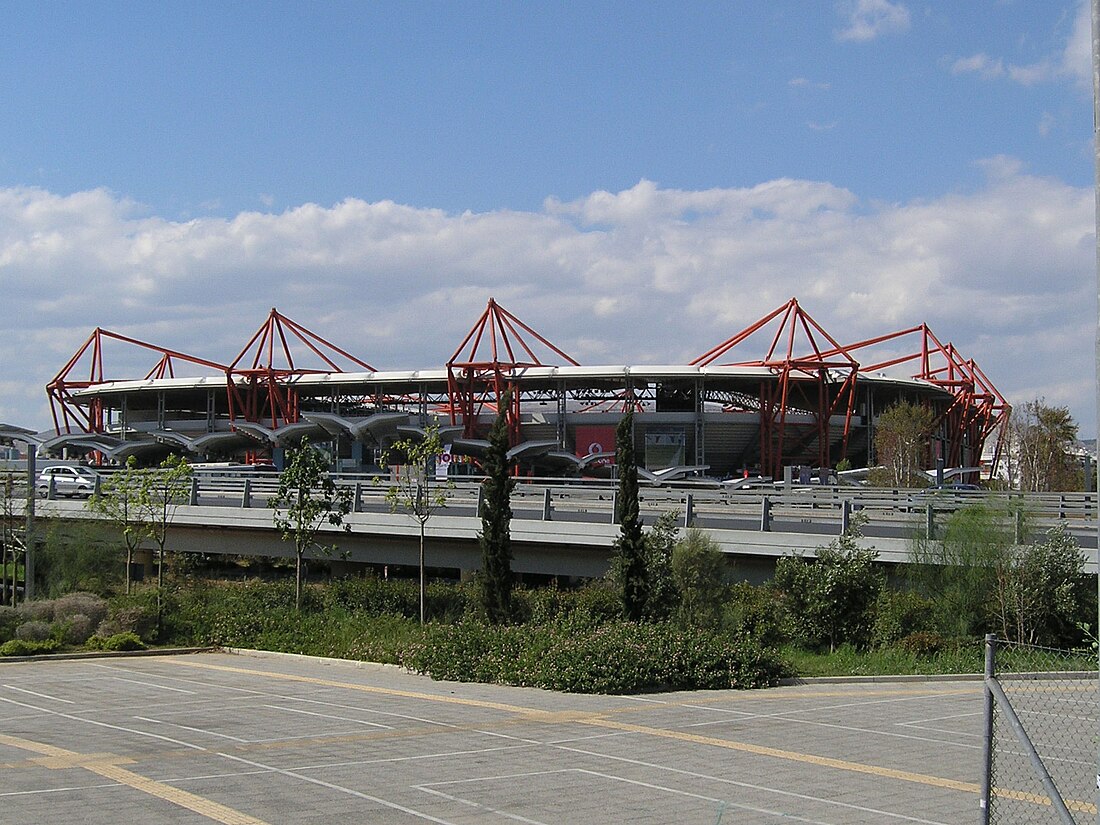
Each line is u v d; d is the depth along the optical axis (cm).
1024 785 1552
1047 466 8950
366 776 1585
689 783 1562
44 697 2427
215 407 15500
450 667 2761
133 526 4581
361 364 14488
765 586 3384
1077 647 2931
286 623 3547
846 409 13112
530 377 12394
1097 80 733
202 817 1327
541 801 1450
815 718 2122
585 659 2559
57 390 15300
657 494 4294
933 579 3156
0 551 5759
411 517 4281
